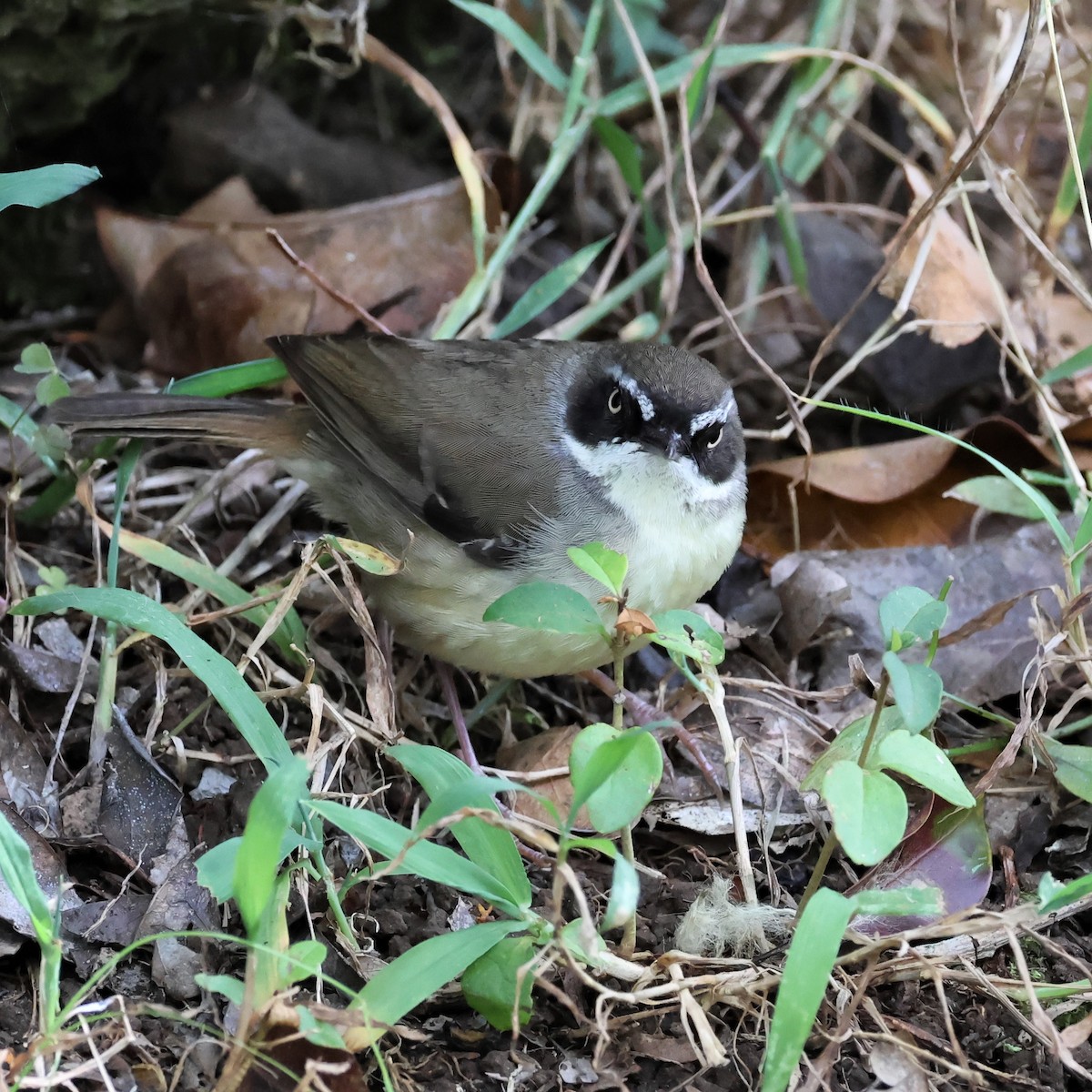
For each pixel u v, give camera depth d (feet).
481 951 20.07
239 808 26.17
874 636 31.24
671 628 22.38
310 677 26.40
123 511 33.50
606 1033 20.43
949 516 34.50
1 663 28.07
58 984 20.62
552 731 30.22
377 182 41.27
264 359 34.30
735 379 39.32
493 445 28.89
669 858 27.35
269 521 33.17
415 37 43.04
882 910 19.11
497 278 36.73
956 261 36.37
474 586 28.55
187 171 40.55
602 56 42.73
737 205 41.09
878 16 41.63
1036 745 26.14
